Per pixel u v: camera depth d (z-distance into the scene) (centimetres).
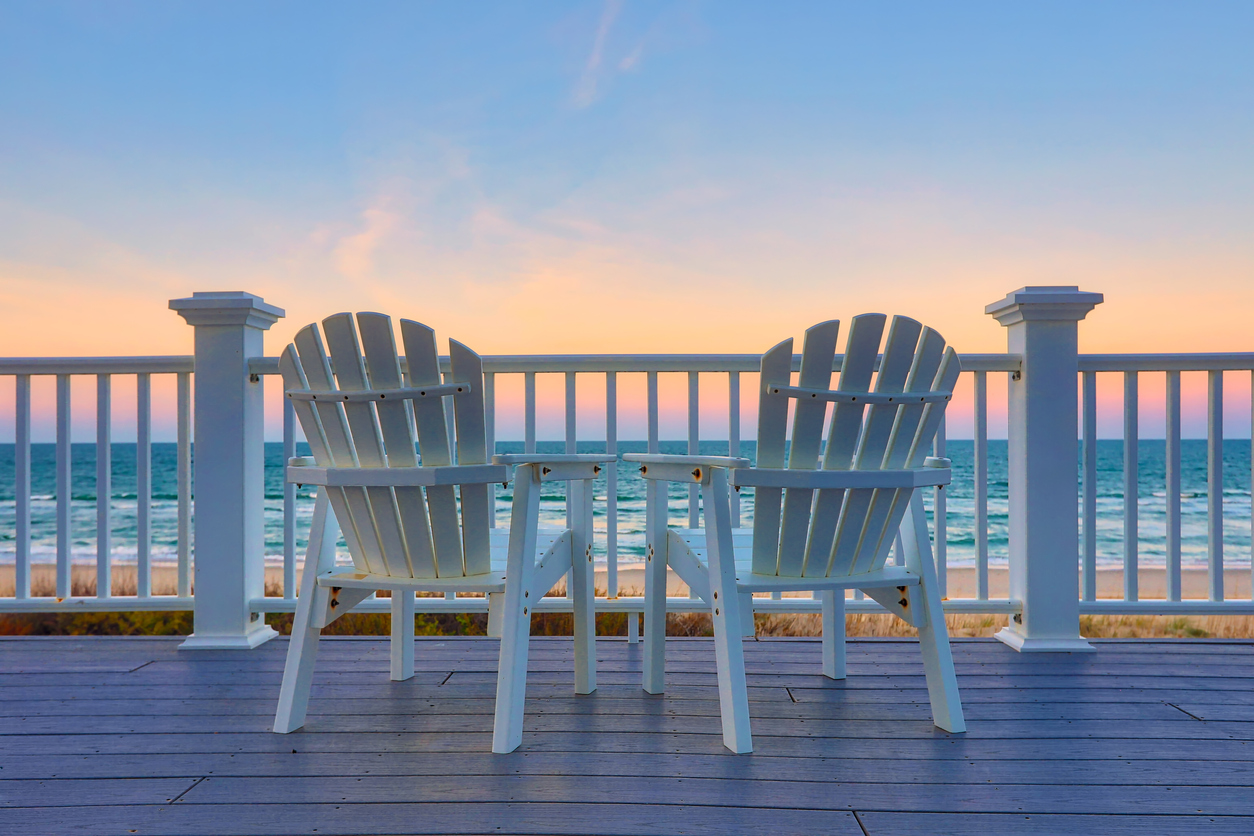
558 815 124
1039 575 238
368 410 157
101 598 250
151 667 216
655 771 141
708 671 210
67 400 254
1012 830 120
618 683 199
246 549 243
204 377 243
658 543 190
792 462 155
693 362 248
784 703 182
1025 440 240
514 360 249
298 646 165
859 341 150
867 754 150
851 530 160
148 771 142
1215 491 245
